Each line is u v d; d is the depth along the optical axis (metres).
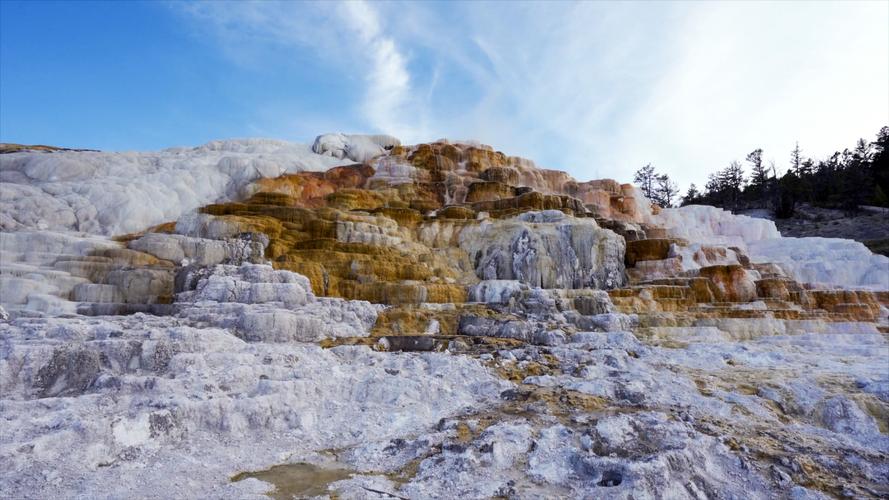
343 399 8.43
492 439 6.54
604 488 5.59
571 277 17.69
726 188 61.41
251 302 12.05
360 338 11.37
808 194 53.88
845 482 6.18
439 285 14.77
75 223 17.27
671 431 6.85
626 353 11.13
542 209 20.94
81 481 5.39
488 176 24.88
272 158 23.70
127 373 8.10
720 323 14.81
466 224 19.41
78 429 6.02
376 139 29.70
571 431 6.81
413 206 22.27
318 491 5.62
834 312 17.17
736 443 6.88
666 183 67.69
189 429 6.77
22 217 16.44
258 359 9.01
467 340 11.52
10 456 5.48
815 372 10.25
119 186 18.75
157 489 5.42
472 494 5.55
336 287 14.32
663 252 20.03
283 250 15.45
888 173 52.88
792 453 6.82
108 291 12.41
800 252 23.42
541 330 12.62
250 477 5.96
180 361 8.26
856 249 22.48
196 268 12.74
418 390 8.56
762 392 9.09
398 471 6.23
